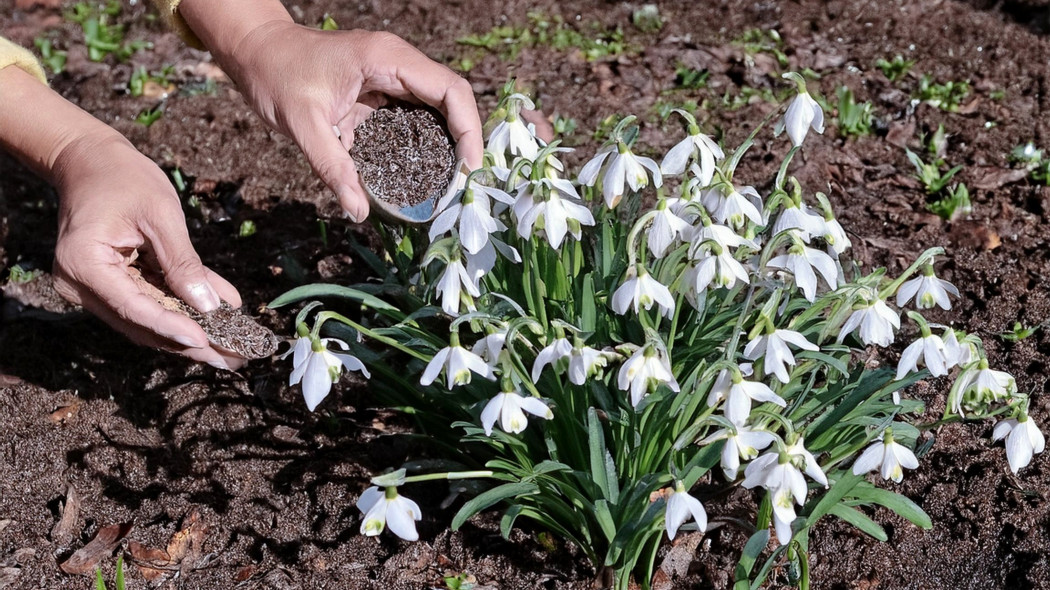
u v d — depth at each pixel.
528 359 0.93
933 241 1.22
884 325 0.85
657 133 1.36
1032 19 1.66
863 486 0.89
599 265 0.94
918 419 1.03
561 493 0.95
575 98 1.42
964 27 1.57
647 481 0.86
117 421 1.04
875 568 0.94
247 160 1.34
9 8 1.70
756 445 0.81
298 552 0.96
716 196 0.87
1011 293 1.15
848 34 1.57
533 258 0.89
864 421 0.89
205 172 1.32
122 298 0.88
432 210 0.96
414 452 1.02
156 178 0.91
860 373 0.91
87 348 1.11
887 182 1.30
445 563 0.95
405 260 1.00
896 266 1.18
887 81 1.45
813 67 1.49
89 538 0.97
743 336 0.94
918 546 0.96
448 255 0.85
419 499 0.99
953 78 1.46
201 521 0.97
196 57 1.54
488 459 0.98
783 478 0.79
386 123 0.96
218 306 0.91
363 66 0.93
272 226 1.24
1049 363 1.08
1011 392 0.86
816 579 0.94
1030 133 1.36
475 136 0.94
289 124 0.95
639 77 1.46
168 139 1.37
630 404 0.89
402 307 1.02
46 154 0.94
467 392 0.94
